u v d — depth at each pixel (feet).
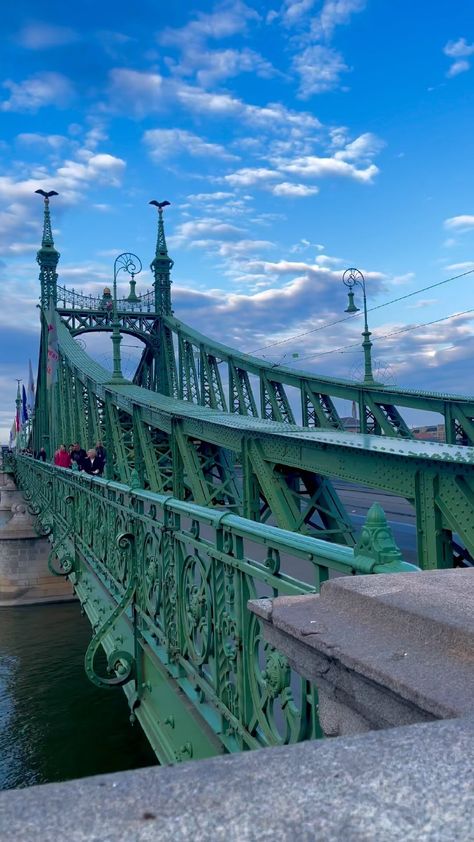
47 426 152.66
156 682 19.24
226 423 36.78
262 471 31.71
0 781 48.37
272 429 31.63
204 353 119.65
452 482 18.15
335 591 6.90
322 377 74.64
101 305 155.53
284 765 3.52
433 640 5.38
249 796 3.22
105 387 67.97
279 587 9.94
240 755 3.67
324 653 5.72
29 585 111.14
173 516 17.12
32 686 67.31
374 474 22.12
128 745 53.62
